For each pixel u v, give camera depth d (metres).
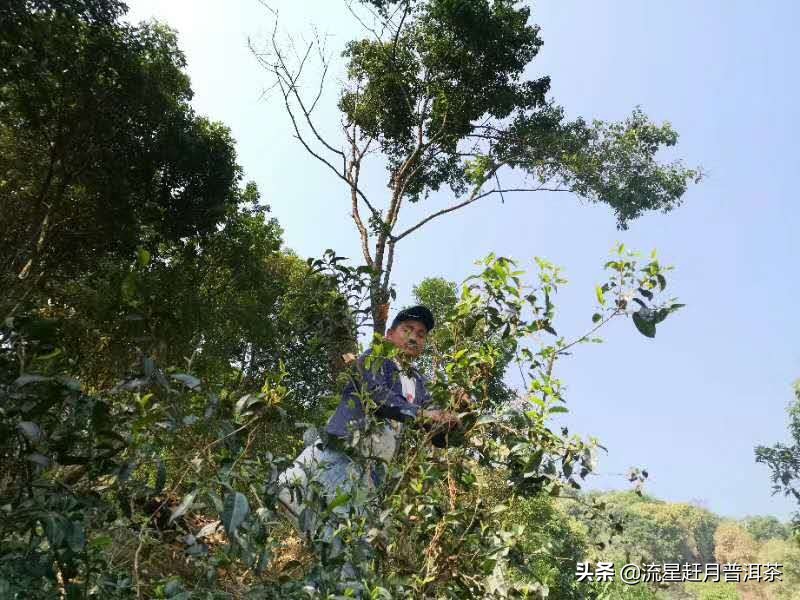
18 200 14.08
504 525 2.06
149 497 1.74
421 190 17.06
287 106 14.35
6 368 1.53
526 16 15.67
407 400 2.32
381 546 1.92
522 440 2.05
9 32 11.33
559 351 2.07
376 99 16.59
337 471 2.22
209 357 12.51
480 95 16.03
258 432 1.93
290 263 20.55
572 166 15.36
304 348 2.49
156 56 13.64
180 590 1.59
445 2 14.79
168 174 14.98
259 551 1.63
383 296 2.40
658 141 15.80
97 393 1.76
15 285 11.40
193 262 15.98
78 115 13.18
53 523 1.44
